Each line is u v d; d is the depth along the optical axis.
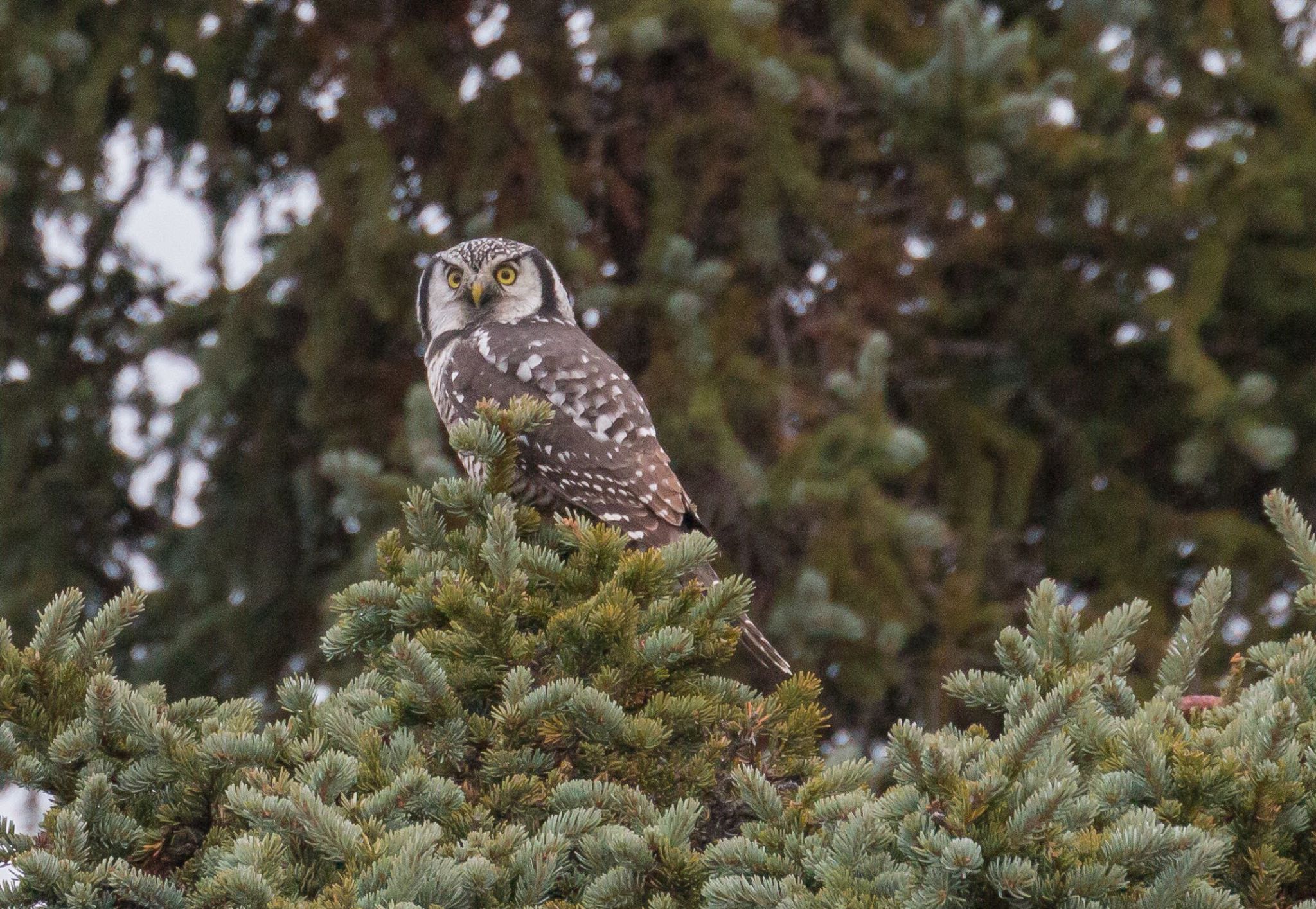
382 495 11.67
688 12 12.34
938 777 4.12
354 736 5.12
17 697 5.02
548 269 9.60
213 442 14.79
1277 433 12.64
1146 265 14.22
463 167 13.59
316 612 13.98
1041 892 3.99
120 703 4.80
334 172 12.66
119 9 13.12
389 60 13.59
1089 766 4.77
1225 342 14.70
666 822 4.72
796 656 12.18
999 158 12.48
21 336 14.84
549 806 4.99
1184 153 13.80
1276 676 4.91
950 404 14.35
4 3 12.59
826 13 14.69
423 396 11.64
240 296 13.21
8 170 12.52
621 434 8.48
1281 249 13.78
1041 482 15.58
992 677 4.96
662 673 5.29
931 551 13.73
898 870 4.20
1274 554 13.83
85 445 14.86
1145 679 12.91
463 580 5.38
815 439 12.35
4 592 14.29
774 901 4.28
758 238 12.86
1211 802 4.38
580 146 14.16
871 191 14.29
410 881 4.31
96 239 14.97
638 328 13.34
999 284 14.88
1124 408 15.26
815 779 4.95
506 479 5.92
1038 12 14.80
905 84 12.45
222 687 14.45
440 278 9.73
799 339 14.27
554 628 5.29
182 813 4.89
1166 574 14.31
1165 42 13.90
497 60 13.44
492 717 5.22
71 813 4.65
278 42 13.52
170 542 15.21
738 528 13.81
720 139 13.30
